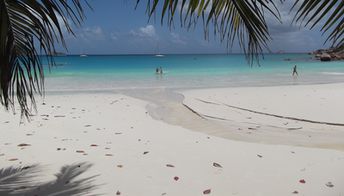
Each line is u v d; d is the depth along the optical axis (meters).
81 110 13.67
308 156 7.42
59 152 7.73
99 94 19.34
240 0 2.58
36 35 3.60
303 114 12.48
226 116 12.41
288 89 20.80
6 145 8.30
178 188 5.71
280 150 7.93
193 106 14.45
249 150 7.93
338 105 14.29
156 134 9.58
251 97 17.11
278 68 45.97
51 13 3.11
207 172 6.46
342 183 5.84
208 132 10.12
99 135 9.41
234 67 48.62
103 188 5.66
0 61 3.47
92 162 7.02
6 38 3.42
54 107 14.32
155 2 2.45
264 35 2.59
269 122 11.41
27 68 3.91
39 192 5.43
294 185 5.79
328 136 9.49
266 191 5.57
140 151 7.84
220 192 5.54
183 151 7.84
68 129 10.16
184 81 27.69
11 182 5.86
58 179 6.05
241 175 6.29
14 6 3.35
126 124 10.98
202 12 2.61
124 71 40.97
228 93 18.97
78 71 40.97
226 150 7.93
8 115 12.09
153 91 20.64
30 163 6.94
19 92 4.12
